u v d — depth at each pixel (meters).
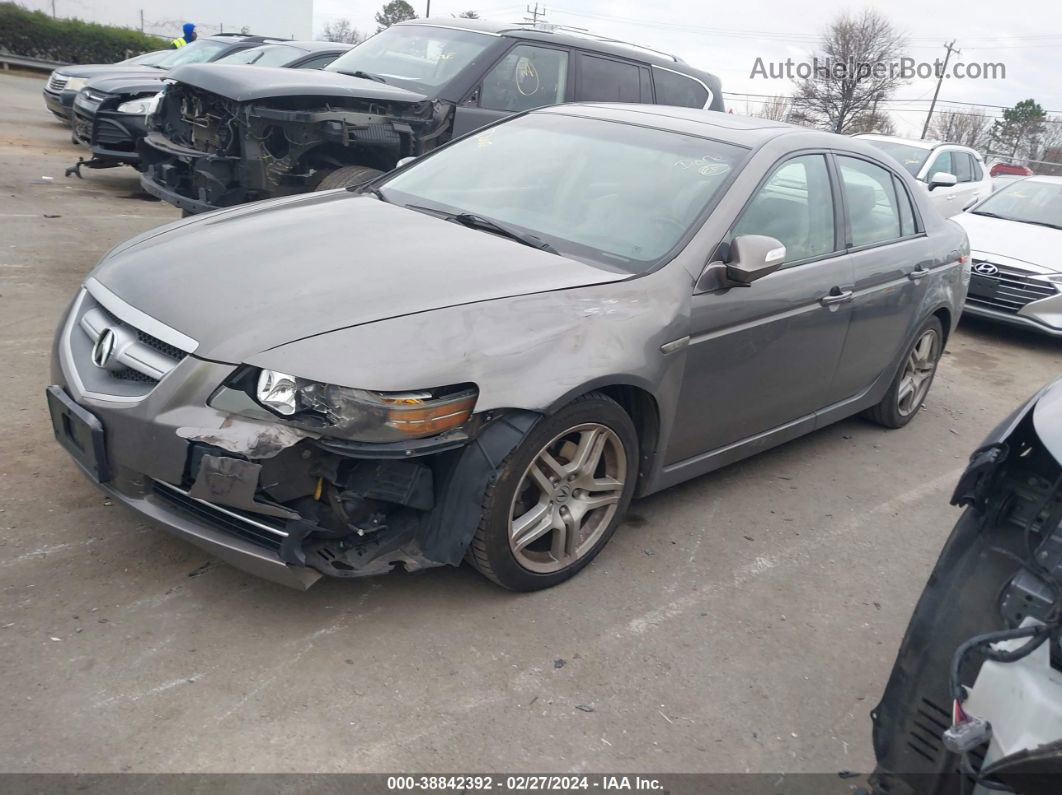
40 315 5.57
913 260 4.89
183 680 2.67
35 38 27.25
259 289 2.99
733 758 2.65
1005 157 40.50
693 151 4.04
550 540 3.38
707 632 3.23
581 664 2.96
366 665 2.82
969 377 7.05
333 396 2.64
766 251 3.51
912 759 2.09
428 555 2.97
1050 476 2.00
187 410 2.72
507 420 2.92
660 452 3.58
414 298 2.96
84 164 10.16
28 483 3.62
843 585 3.69
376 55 8.03
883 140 12.48
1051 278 7.75
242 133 6.35
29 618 2.85
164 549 3.29
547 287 3.19
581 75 7.98
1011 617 1.87
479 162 4.30
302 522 2.72
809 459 4.95
